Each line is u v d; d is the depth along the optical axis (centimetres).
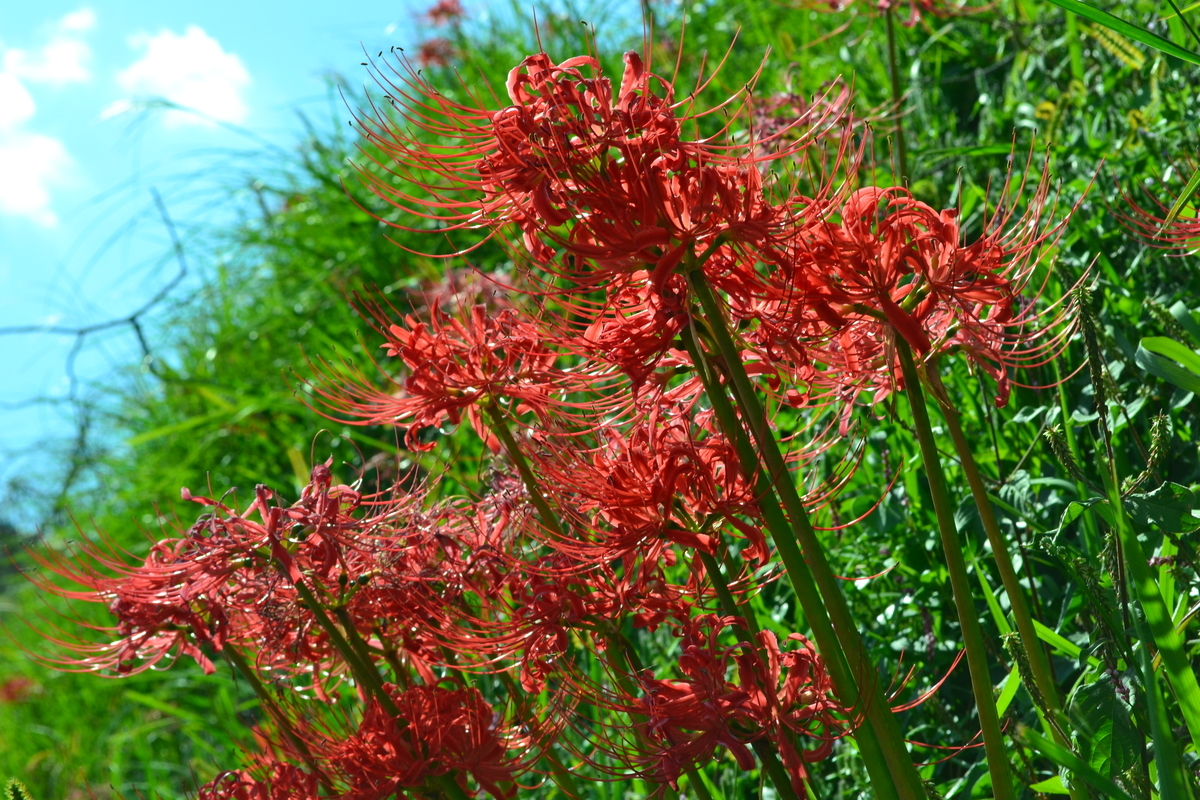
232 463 347
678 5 368
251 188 402
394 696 130
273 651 131
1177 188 167
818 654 115
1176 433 155
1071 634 145
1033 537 144
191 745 295
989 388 164
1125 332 162
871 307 115
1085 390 144
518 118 109
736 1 369
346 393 136
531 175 110
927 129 243
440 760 124
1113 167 179
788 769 114
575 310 117
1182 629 118
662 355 113
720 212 109
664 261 108
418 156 115
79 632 322
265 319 381
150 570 125
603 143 108
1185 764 121
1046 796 132
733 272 113
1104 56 216
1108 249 178
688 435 119
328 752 128
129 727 316
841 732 116
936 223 114
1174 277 166
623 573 120
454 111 115
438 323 130
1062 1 124
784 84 249
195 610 126
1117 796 105
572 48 368
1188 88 174
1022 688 142
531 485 130
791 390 128
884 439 171
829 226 112
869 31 280
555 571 122
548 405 129
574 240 112
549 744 128
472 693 128
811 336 118
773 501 113
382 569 129
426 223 339
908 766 112
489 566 132
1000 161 208
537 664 126
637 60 111
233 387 361
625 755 119
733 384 114
